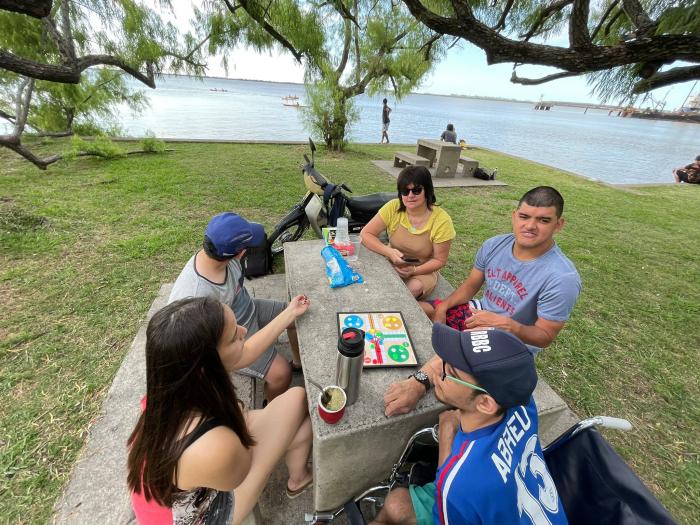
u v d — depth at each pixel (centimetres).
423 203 246
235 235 160
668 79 183
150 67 604
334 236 259
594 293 386
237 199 575
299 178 719
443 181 805
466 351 105
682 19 164
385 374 154
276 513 168
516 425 110
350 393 135
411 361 160
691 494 192
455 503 96
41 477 174
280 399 158
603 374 272
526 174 941
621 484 114
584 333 317
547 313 177
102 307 300
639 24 193
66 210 486
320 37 736
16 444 187
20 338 259
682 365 288
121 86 1035
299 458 162
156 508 115
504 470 98
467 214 595
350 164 898
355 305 199
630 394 256
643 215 661
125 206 520
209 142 1058
